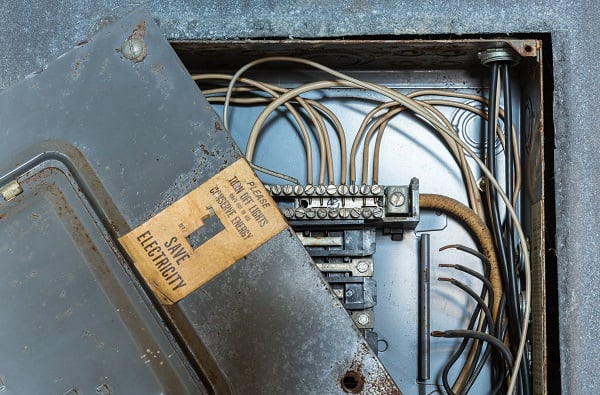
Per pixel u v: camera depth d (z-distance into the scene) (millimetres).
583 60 824
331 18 840
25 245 668
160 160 665
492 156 865
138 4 852
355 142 917
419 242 935
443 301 930
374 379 624
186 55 893
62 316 659
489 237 894
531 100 874
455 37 846
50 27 854
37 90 688
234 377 635
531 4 833
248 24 842
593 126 816
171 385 643
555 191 811
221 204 655
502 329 862
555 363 823
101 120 676
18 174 675
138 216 659
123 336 653
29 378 654
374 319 910
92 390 649
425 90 940
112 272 660
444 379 854
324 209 846
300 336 634
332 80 954
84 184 670
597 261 795
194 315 646
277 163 954
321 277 643
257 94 970
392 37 851
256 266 646
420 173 955
